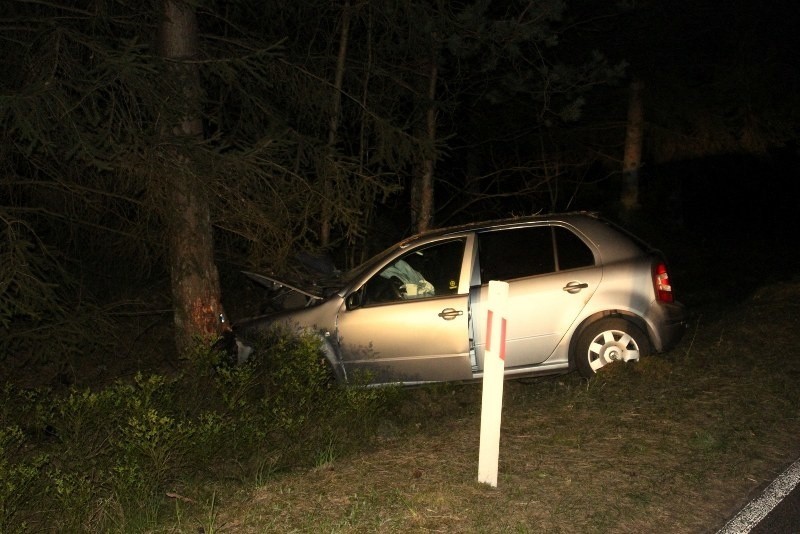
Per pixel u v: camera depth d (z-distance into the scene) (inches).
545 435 275.9
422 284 365.1
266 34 520.1
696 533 207.9
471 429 287.1
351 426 314.2
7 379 449.4
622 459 252.7
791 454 258.7
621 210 864.9
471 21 506.3
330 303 367.6
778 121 900.6
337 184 434.0
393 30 524.4
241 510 226.1
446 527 208.1
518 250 361.7
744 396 307.3
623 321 353.4
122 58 355.3
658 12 804.0
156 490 262.8
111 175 442.3
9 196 454.0
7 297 383.9
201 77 453.4
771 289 496.7
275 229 414.9
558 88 563.5
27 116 340.8
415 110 556.4
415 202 592.1
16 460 284.8
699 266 796.0
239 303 542.9
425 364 359.6
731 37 893.2
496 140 730.2
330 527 209.0
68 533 234.7
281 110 493.7
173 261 414.3
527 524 209.2
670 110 877.8
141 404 283.4
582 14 745.6
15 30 413.4
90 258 503.2
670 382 328.2
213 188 394.9
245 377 320.2
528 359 356.2
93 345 446.6
